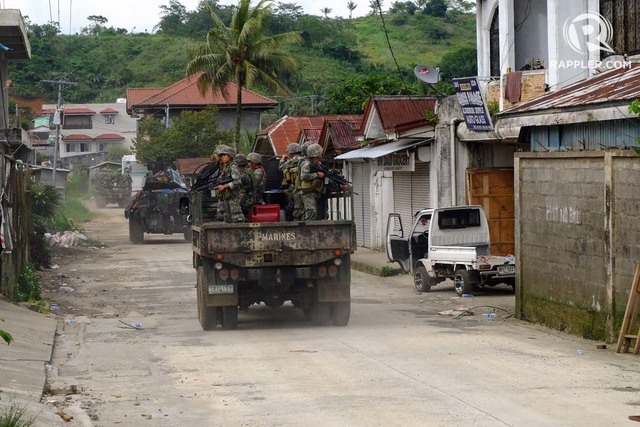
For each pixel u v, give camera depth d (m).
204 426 9.55
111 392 11.41
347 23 117.75
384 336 15.67
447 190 26.97
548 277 16.77
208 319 16.62
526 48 27.00
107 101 113.44
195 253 17.70
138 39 127.88
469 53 70.81
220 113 74.75
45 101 112.25
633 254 14.02
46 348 14.53
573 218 15.80
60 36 126.62
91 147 109.50
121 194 81.12
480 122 24.33
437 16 116.19
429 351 13.97
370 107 31.42
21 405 10.06
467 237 23.27
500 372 12.11
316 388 11.33
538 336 15.62
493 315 18.36
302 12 111.31
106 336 16.23
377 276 28.16
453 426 9.17
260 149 50.91
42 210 43.22
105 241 44.00
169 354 14.21
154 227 42.31
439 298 21.80
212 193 17.61
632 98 14.27
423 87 48.00
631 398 10.40
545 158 16.64
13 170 20.95
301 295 16.98
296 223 16.25
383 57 103.00
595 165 15.05
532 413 9.66
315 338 15.59
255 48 55.09
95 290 24.25
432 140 28.06
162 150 60.66
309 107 80.88
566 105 16.06
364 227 37.75
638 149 13.77
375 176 35.50
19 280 21.17
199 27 129.25
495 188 26.48
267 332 16.47
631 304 13.58
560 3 23.16
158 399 10.96
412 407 10.10
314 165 17.06
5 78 38.78
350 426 9.31
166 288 24.55
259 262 16.22
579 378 11.65
